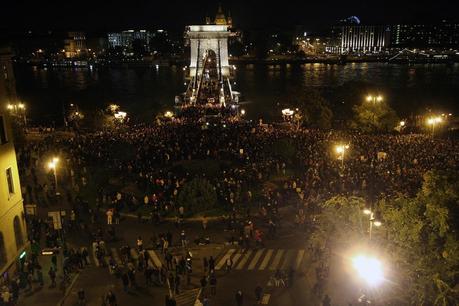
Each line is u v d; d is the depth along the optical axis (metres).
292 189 51.00
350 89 99.00
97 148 67.12
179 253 39.50
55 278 35.66
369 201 45.00
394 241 23.86
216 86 164.38
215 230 43.88
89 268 37.47
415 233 22.64
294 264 37.38
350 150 63.66
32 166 60.44
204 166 56.00
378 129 89.75
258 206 48.41
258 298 32.28
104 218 46.50
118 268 37.22
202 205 46.44
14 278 34.88
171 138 71.25
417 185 46.22
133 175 56.12
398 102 110.88
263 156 60.88
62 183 55.84
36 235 41.41
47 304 32.53
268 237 42.09
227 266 36.53
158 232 43.56
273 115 114.56
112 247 40.94
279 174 56.41
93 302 32.66
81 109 126.88
